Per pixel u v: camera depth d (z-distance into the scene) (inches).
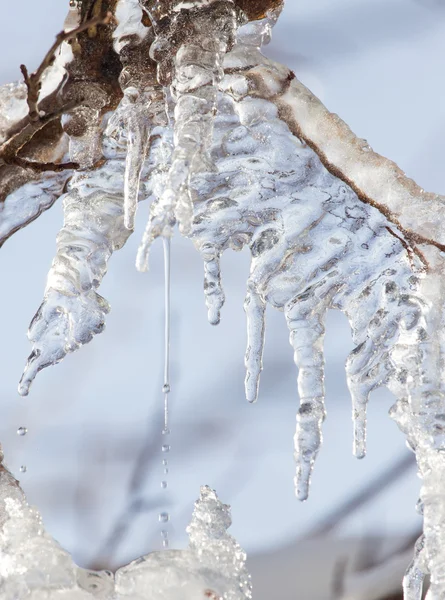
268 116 52.2
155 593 50.4
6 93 53.1
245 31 52.3
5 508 51.9
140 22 51.9
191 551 51.1
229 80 52.1
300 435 52.8
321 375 53.1
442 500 51.9
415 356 53.0
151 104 52.1
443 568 51.5
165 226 49.6
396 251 53.0
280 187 52.7
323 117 52.3
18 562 50.4
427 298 53.0
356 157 52.6
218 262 53.1
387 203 52.7
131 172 52.0
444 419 52.6
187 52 51.1
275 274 53.1
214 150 52.4
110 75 52.5
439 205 52.7
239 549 51.1
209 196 52.8
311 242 53.0
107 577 50.6
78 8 52.1
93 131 53.0
